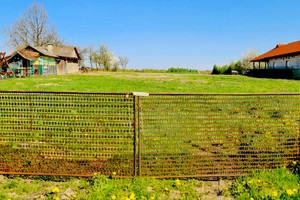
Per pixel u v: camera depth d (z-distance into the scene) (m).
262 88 16.88
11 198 3.33
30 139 4.27
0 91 4.07
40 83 20.25
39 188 3.60
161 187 3.65
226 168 4.15
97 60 73.50
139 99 3.87
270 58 41.84
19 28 58.75
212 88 16.95
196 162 4.30
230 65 58.72
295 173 4.05
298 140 4.51
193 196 3.42
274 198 3.23
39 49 40.25
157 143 4.29
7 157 4.14
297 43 40.62
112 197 3.25
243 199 3.30
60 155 4.20
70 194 3.46
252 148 4.78
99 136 4.27
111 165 4.05
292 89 15.99
